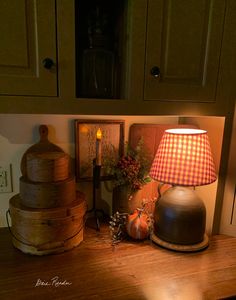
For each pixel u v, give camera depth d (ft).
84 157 3.56
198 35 2.60
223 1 2.58
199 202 3.07
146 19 2.40
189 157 2.91
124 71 2.57
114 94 2.74
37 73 2.23
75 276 2.50
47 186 2.75
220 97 2.86
